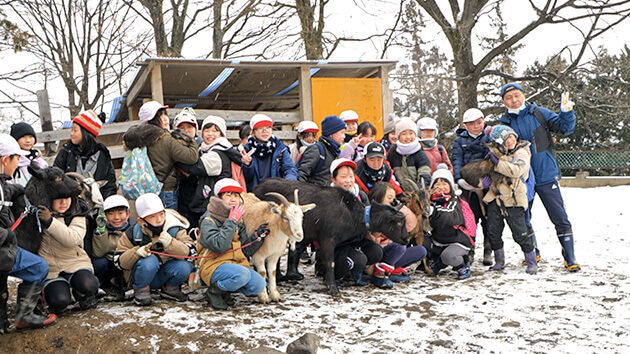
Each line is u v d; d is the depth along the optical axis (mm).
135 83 10359
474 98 21672
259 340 4402
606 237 8875
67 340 4508
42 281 4805
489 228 6840
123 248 5289
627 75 25719
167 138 5910
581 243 8477
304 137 7676
